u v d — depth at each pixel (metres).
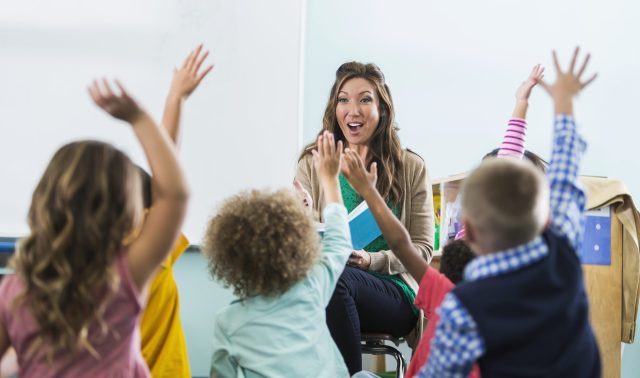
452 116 3.27
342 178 2.32
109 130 3.02
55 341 1.29
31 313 1.30
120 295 1.32
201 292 3.05
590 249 2.54
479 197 1.31
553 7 3.32
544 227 1.35
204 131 3.08
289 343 1.71
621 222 2.55
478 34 3.29
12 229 2.93
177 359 1.88
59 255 1.30
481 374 1.32
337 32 3.23
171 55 3.08
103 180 1.33
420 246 2.25
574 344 1.29
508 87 3.29
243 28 3.12
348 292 2.05
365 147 2.38
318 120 3.20
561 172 1.43
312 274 1.77
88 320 1.29
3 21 3.00
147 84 3.07
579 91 1.50
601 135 3.32
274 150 3.11
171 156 1.33
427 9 3.28
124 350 1.34
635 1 3.33
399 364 2.21
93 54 3.04
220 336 1.78
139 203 1.39
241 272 1.70
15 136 2.98
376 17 3.25
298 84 3.13
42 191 1.34
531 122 3.28
